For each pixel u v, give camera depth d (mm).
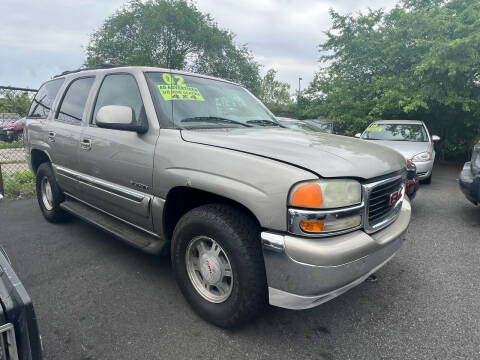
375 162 2223
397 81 11500
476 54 9812
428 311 2551
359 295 2770
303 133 2824
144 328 2277
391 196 2338
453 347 2152
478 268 3316
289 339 2199
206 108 2955
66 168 3646
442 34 10672
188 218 2277
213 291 2324
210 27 27906
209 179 2117
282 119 9094
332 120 13422
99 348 2080
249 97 3629
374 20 13195
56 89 4176
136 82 2852
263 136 2455
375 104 12555
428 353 2096
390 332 2295
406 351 2111
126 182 2775
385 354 2082
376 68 13188
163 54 27109
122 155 2770
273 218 1877
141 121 2666
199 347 2104
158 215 2514
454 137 13109
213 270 2229
